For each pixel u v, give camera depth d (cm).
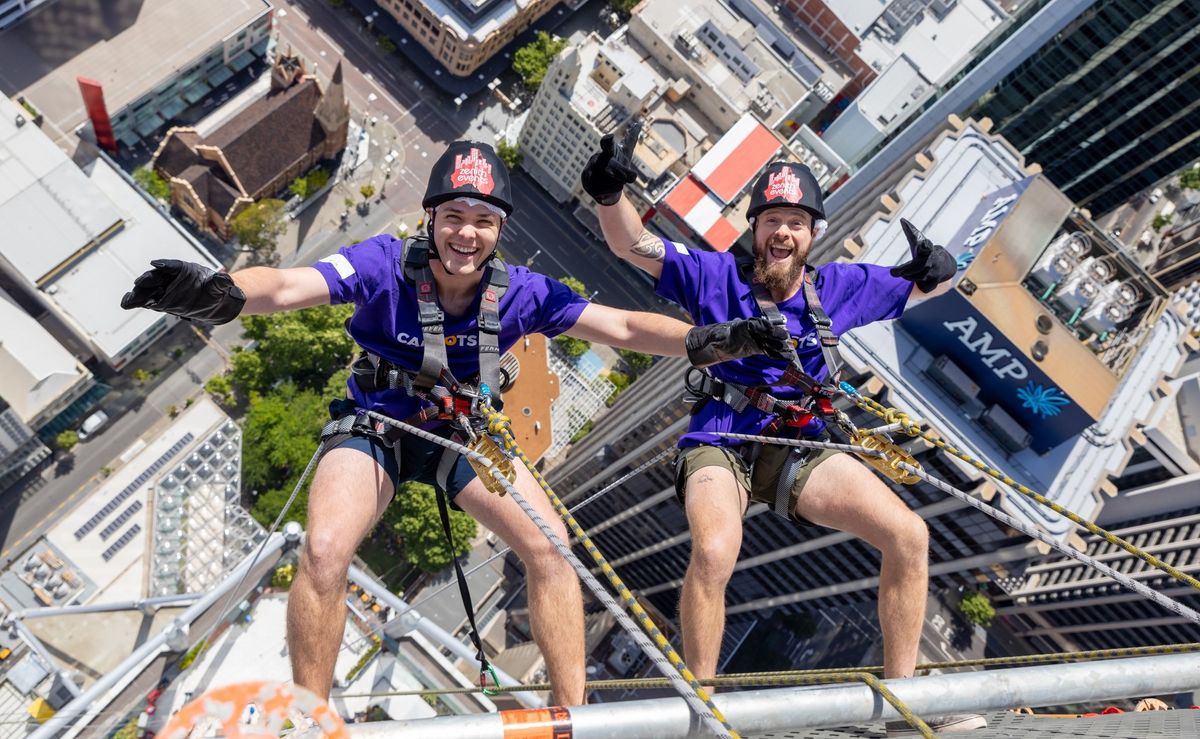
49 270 10381
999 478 1241
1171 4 9725
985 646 10794
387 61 12550
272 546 3250
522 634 10538
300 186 11781
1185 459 9325
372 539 10688
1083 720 949
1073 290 6066
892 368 5959
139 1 11719
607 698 9556
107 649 6012
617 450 8400
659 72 11931
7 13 11344
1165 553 9412
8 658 5903
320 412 10944
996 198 6081
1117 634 10269
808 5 12400
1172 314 6400
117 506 9612
